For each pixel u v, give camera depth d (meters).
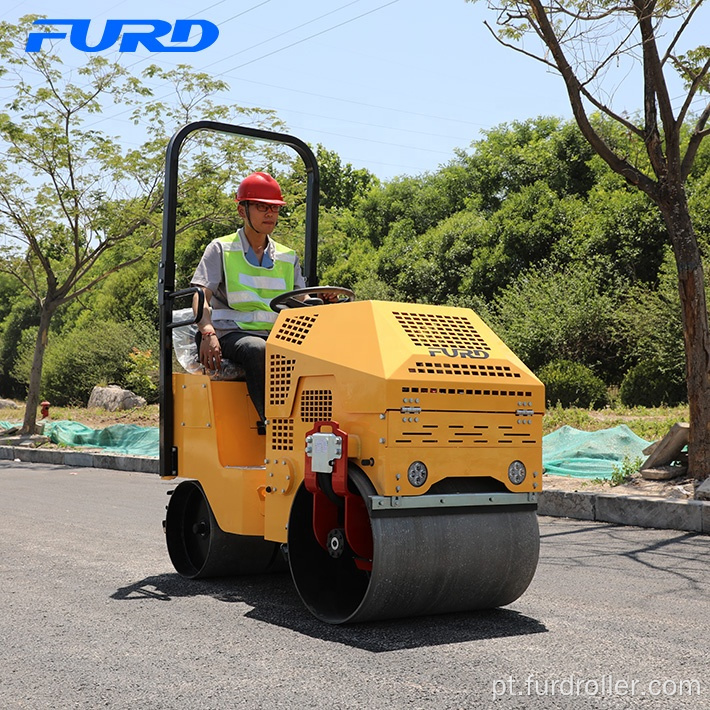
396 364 4.50
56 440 18.55
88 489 11.76
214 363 5.65
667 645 4.31
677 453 9.76
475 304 29.44
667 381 20.30
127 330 33.56
